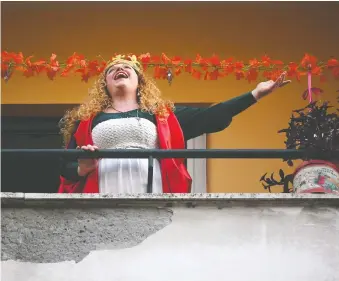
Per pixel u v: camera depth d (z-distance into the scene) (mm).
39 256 10195
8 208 10320
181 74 14172
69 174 11062
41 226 10273
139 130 11109
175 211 10258
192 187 13852
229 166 13891
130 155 10797
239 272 10094
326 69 13859
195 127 11500
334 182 10766
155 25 14359
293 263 10141
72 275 10125
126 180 10961
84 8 14383
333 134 11000
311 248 10188
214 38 14328
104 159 11023
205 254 10133
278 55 14281
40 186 14305
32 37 14297
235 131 14047
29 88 14156
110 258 10148
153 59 12281
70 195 10258
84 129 11242
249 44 14312
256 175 13859
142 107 11328
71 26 14336
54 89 14164
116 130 11109
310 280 10102
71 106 14195
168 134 11195
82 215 10281
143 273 10094
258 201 10258
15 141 14445
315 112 11117
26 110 14258
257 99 11523
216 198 10219
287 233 10211
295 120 11164
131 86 11422
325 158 10930
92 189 10938
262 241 10188
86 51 14281
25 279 10133
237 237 10188
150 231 10211
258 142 14031
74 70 12352
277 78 11805
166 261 10117
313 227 10242
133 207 10281
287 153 10898
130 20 14359
